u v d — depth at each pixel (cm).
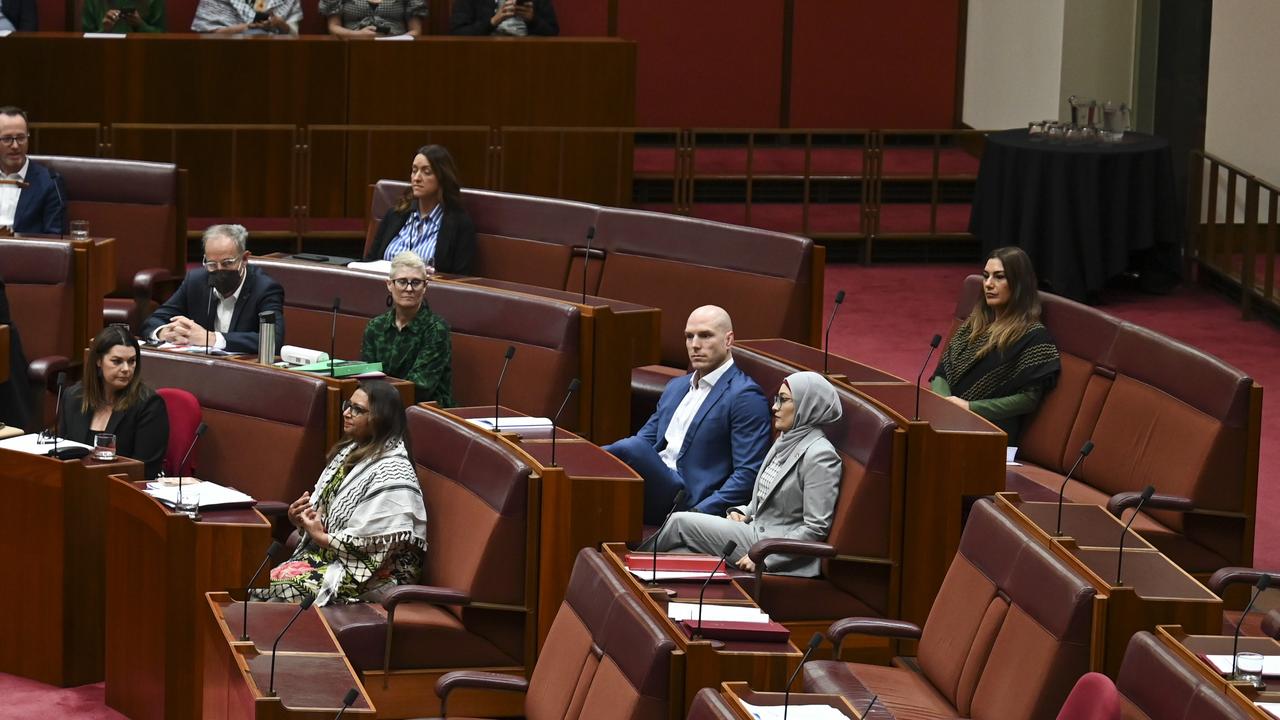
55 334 3297
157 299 3791
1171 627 1850
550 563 2294
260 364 2816
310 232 4775
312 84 4872
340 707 1800
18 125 3600
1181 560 2606
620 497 2311
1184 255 4869
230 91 4828
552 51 4959
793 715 1694
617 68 4984
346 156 4841
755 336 3275
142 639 2322
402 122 4931
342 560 2369
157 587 2280
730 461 2678
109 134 4709
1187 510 2520
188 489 2350
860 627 2128
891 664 2227
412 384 2822
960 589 2094
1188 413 2617
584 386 3012
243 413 2758
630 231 3438
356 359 3191
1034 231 4519
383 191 3725
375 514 2369
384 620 2272
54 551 2433
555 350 3002
